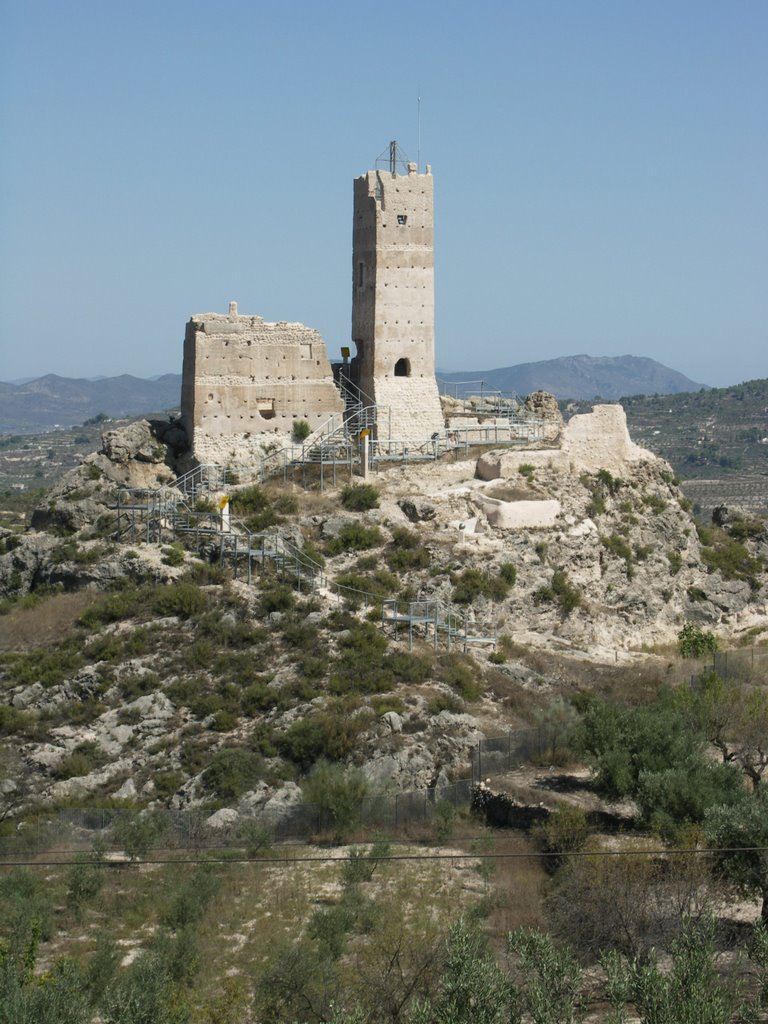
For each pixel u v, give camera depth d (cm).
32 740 6838
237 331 8938
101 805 6328
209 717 6881
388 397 9250
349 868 5550
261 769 6450
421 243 9325
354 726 6562
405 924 5044
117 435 8919
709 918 4534
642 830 5638
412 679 7075
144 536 8381
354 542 8206
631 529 9050
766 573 9619
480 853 5641
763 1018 4162
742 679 7525
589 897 4878
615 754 5938
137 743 6762
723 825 5031
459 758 6488
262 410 8994
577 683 7450
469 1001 4169
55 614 7756
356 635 7331
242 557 8006
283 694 6938
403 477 8862
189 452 8944
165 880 5625
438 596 7944
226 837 5988
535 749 6488
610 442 9325
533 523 8575
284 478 8788
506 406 10012
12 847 5919
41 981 4450
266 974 4628
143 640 7419
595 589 8612
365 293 9350
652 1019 4003
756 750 6272
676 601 9019
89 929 5272
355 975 4634
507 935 4666
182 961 4838
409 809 6081
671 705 6425
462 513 8575
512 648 7762
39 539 8438
